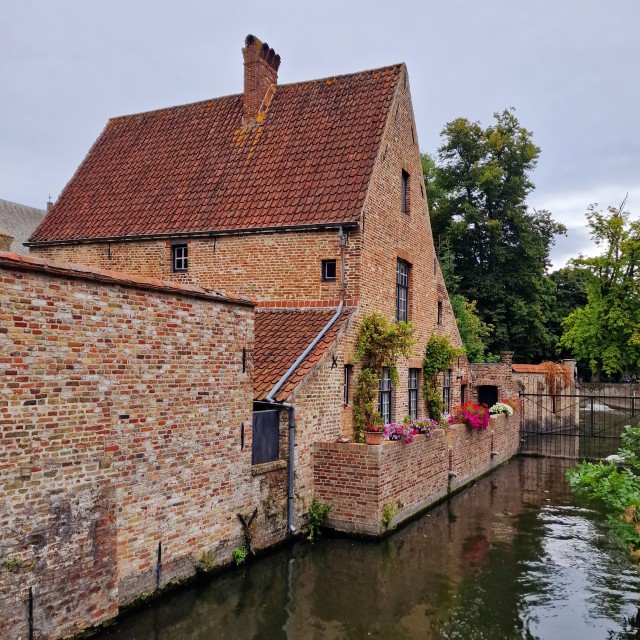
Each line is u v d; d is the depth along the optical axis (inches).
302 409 481.7
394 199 655.1
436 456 618.8
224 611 349.4
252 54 715.4
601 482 356.8
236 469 406.9
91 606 300.8
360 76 692.7
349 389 563.8
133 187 724.0
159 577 345.4
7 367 262.5
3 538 260.2
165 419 348.2
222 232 618.2
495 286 1386.6
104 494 309.0
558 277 1983.3
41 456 277.0
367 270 584.7
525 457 921.5
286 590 384.2
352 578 409.4
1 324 259.9
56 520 283.4
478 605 373.7
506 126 1444.4
